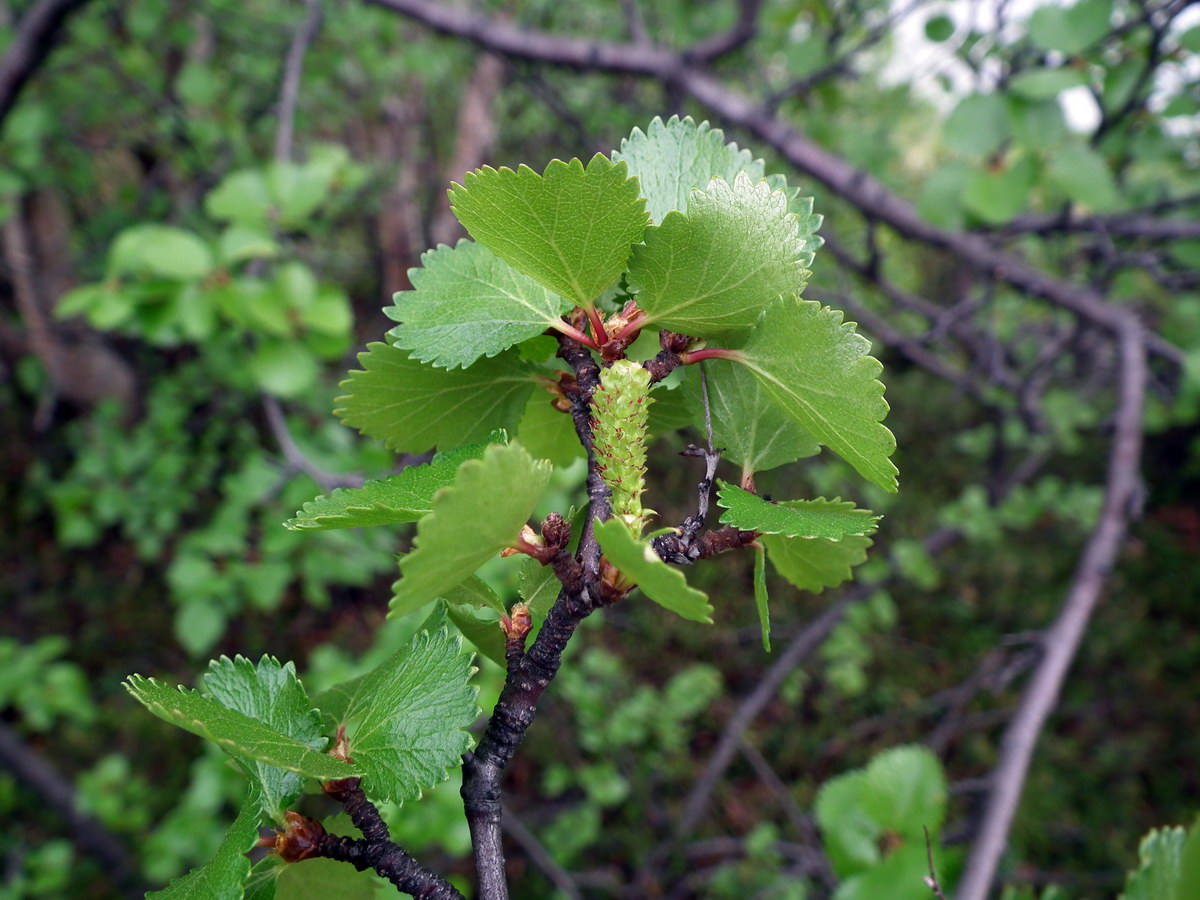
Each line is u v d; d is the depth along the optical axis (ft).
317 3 1.51
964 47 1.22
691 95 1.58
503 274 0.40
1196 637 2.65
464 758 0.37
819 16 1.52
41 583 2.43
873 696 2.41
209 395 2.10
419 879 0.38
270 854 0.38
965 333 1.79
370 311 2.71
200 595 1.46
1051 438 2.05
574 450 0.47
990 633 2.59
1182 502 3.14
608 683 1.91
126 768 1.65
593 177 0.34
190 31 1.86
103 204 2.39
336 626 2.45
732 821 2.15
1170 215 1.57
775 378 0.37
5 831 1.93
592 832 1.74
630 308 0.40
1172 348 1.17
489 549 0.32
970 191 1.11
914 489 2.89
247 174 1.22
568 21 2.73
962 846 0.92
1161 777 2.30
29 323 2.16
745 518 0.35
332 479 1.04
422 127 3.20
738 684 2.46
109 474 1.91
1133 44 1.21
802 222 0.40
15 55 1.47
